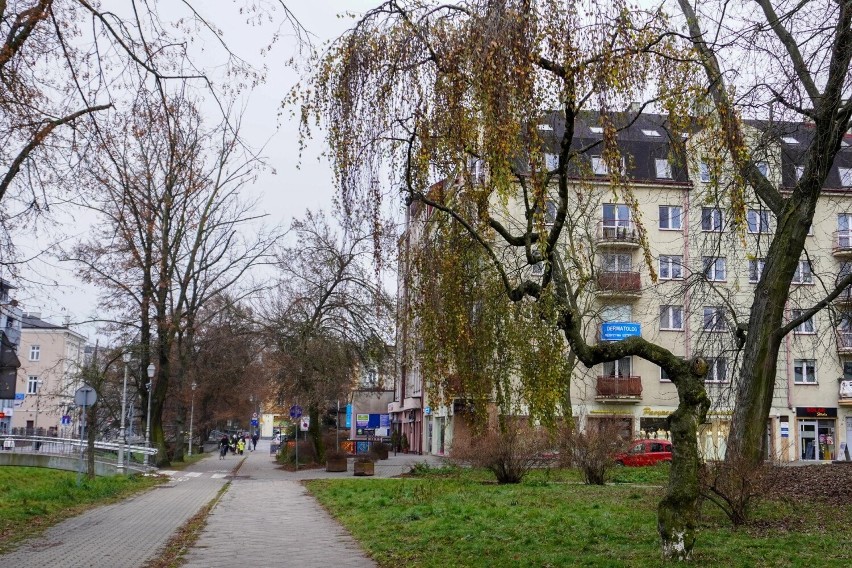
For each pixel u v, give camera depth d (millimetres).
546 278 10453
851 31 12078
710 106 10719
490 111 8961
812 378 46969
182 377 45031
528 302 11711
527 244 10281
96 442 36312
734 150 10656
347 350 38062
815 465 21688
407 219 11609
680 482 9953
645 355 10352
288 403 42031
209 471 39469
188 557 11898
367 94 10312
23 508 18438
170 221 34219
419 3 10266
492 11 9203
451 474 29922
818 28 12289
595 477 24531
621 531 13141
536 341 11633
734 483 13180
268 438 144875
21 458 39969
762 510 14375
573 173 12039
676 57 10305
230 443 70125
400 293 12141
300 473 37625
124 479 30062
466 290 11531
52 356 84438
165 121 12703
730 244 17109
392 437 64062
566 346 11672
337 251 35531
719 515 14172
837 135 13766
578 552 11250
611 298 38062
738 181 10914
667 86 10398
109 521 16984
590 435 24844
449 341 11344
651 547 11305
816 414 46562
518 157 9406
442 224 11438
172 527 15922
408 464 39062
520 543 12281
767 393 16656
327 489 25641
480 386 11648
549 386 11383
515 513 16266
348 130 10344
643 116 11359
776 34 12469
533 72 9133
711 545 11219
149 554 12227
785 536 11875
